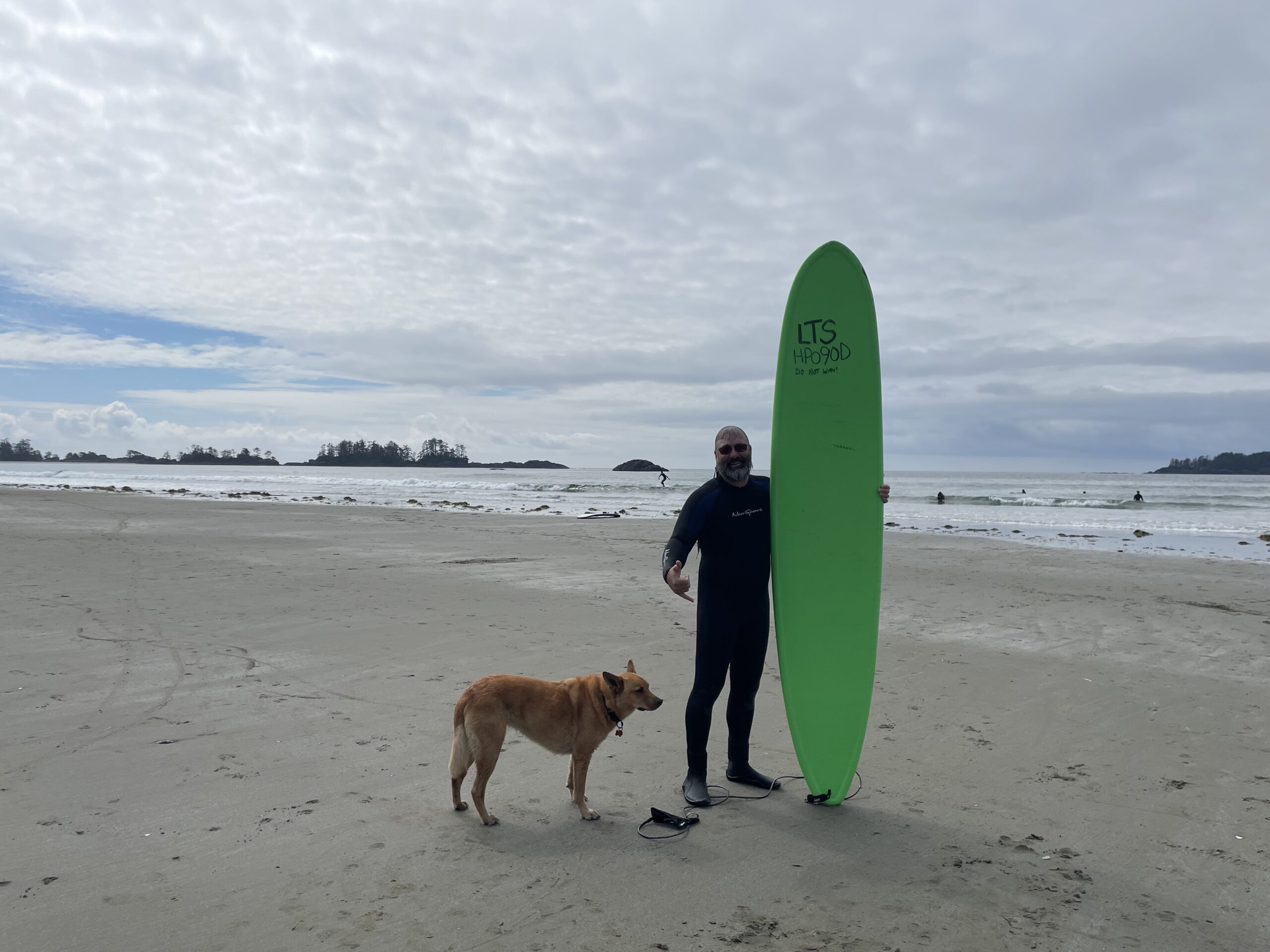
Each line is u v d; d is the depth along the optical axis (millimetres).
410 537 16188
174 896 2898
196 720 4867
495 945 2639
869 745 4715
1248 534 19328
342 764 4242
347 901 2898
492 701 3617
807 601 4020
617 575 11156
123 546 13414
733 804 3883
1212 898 2988
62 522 18156
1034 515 25953
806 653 3998
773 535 3982
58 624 7324
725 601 3887
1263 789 4043
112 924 2709
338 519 20609
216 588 9477
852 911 2887
